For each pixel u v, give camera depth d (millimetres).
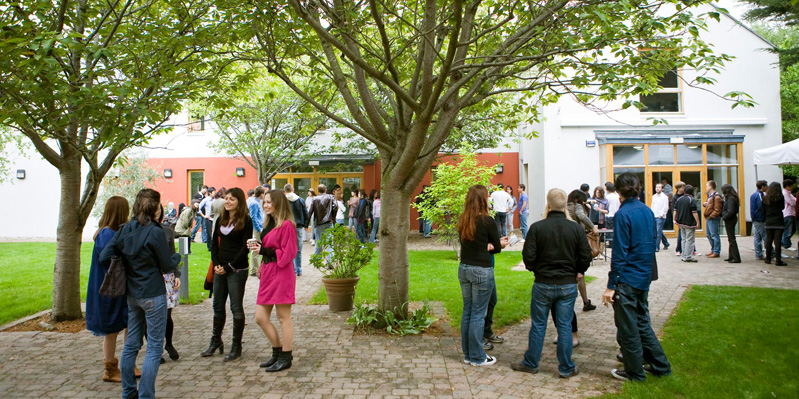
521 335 5969
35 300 7707
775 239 10234
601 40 4914
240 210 5129
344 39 6164
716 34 16219
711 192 11703
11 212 20969
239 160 20875
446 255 13000
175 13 6676
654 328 5926
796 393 3906
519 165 21578
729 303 6867
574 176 16297
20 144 18828
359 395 4207
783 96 23359
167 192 20922
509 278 9148
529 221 20453
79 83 5480
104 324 4352
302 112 8258
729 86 16250
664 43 5363
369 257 7266
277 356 4867
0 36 4434
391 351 5359
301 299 7980
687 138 15703
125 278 3994
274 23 6195
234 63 7789
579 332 5977
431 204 12500
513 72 6023
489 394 4203
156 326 4016
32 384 4516
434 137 5949
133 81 4832
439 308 7172
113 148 5965
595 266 10703
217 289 5266
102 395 4262
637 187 4434
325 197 11453
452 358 5129
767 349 4938
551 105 16312
